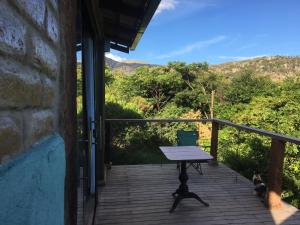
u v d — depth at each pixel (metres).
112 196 4.08
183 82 17.31
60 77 1.14
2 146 0.61
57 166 0.98
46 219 0.85
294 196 4.96
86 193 3.14
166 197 4.07
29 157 0.73
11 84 0.65
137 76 16.80
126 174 5.13
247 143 7.00
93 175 3.68
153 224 3.29
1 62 0.60
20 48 0.70
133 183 4.65
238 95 16.16
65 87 1.22
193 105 16.59
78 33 1.92
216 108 15.78
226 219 3.44
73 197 1.38
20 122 0.72
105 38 4.99
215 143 5.71
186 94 16.38
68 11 1.27
